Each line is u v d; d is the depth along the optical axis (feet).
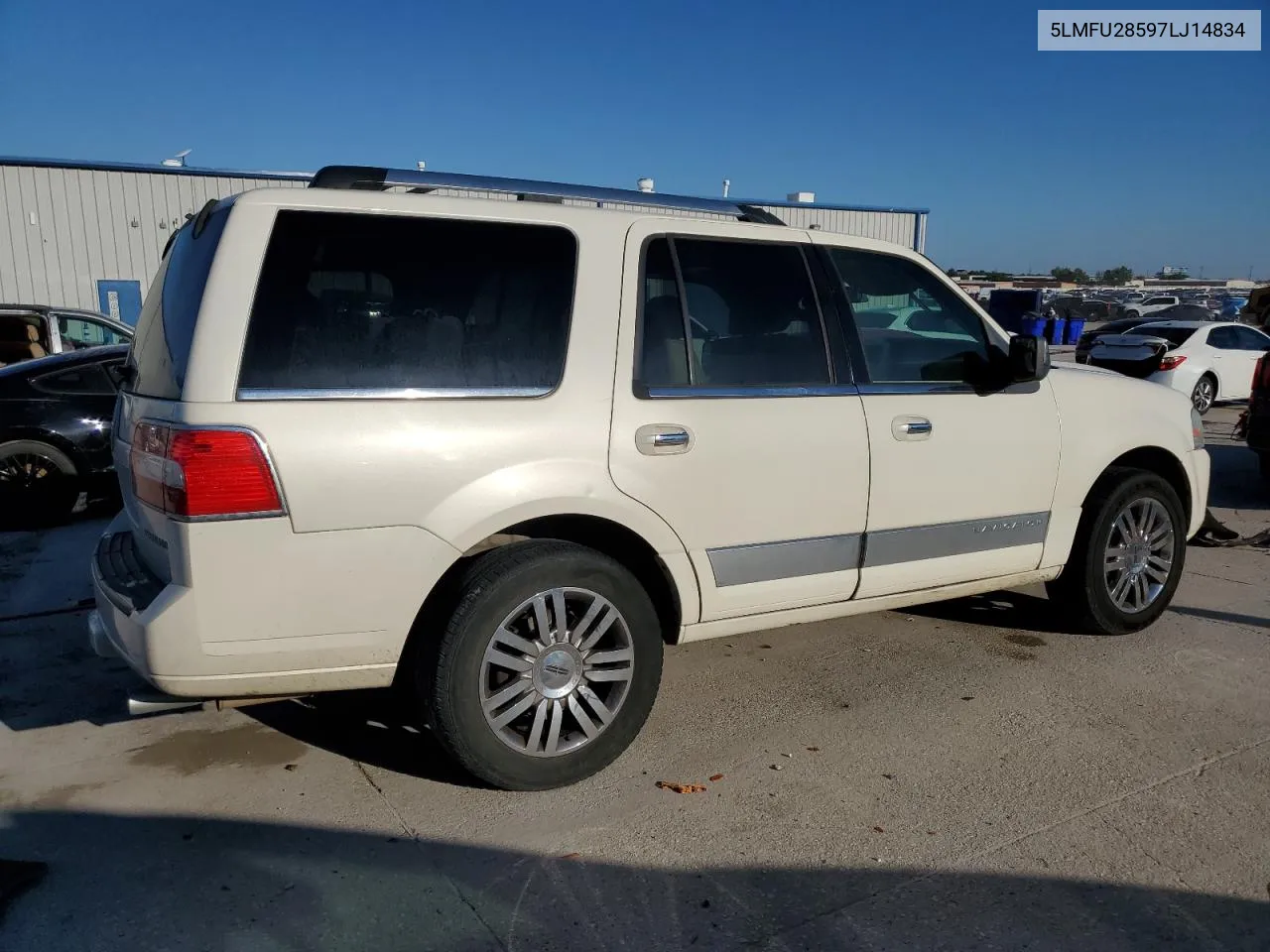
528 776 11.07
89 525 25.17
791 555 12.73
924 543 13.94
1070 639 16.61
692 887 9.53
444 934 8.78
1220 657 15.79
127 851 9.99
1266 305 73.82
